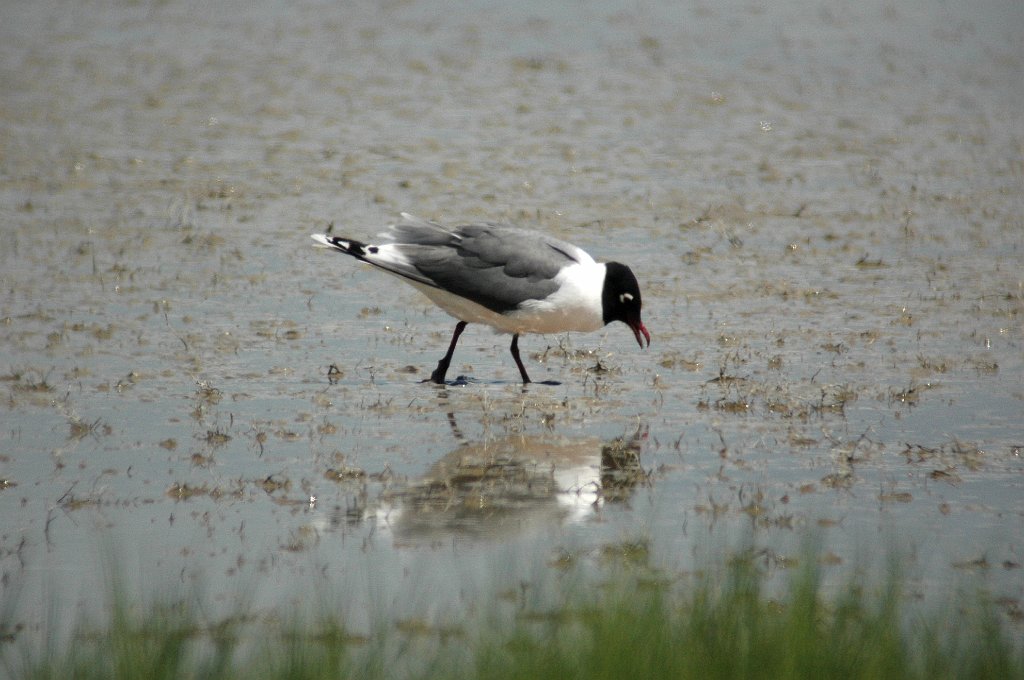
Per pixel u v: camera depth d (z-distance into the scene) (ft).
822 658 26.66
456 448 42.96
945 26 145.38
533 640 28.35
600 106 108.47
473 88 114.32
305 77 117.60
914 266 66.39
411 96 110.73
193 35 136.67
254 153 90.84
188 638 29.43
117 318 56.70
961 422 45.50
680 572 33.53
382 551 35.35
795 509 38.14
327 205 77.61
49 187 80.02
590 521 37.27
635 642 27.04
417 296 61.93
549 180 84.69
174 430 44.09
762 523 37.04
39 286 60.90
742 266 66.59
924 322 57.41
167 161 88.02
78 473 40.37
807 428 44.91
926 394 48.34
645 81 118.62
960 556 35.17
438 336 56.34
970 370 51.08
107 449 42.34
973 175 87.20
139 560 34.73
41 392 47.39
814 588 29.91
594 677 26.27
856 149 95.09
